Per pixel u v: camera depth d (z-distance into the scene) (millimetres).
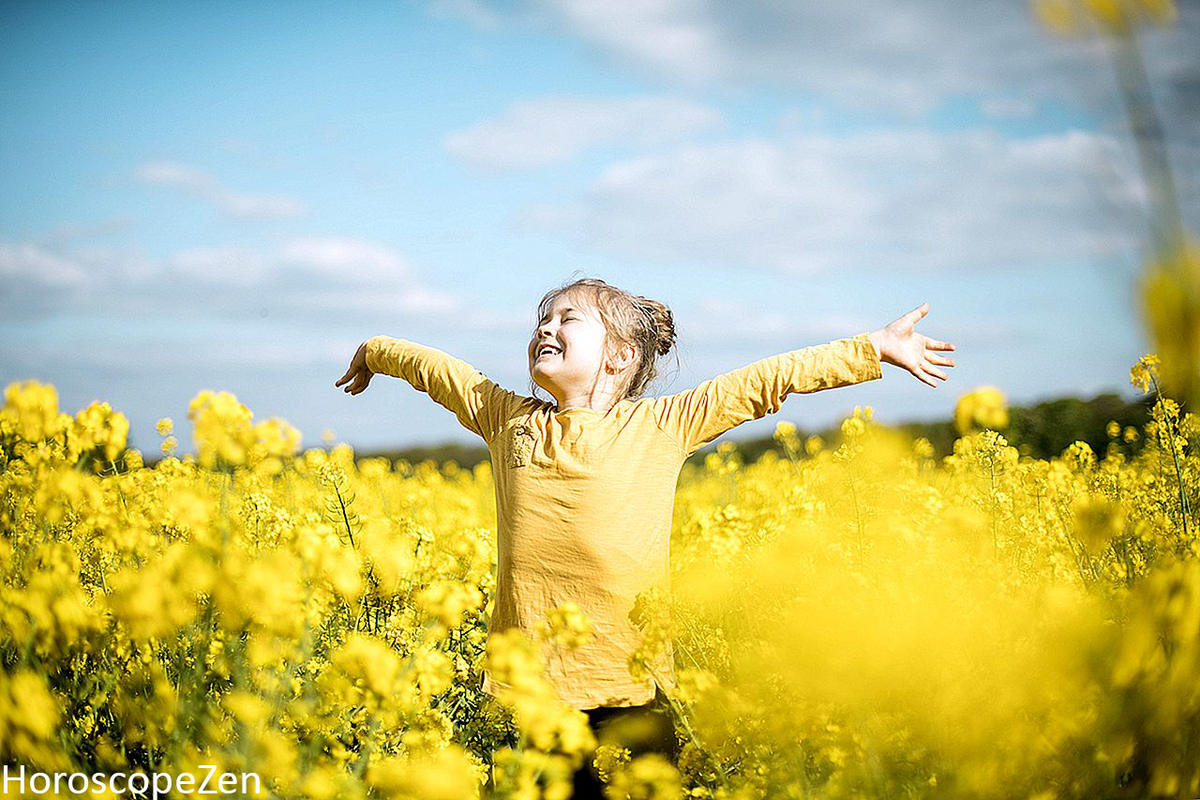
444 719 2648
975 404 2908
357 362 3682
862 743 2166
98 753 2357
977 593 2414
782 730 2346
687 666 3004
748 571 3273
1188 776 1860
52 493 2744
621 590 2936
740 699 2479
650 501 3006
